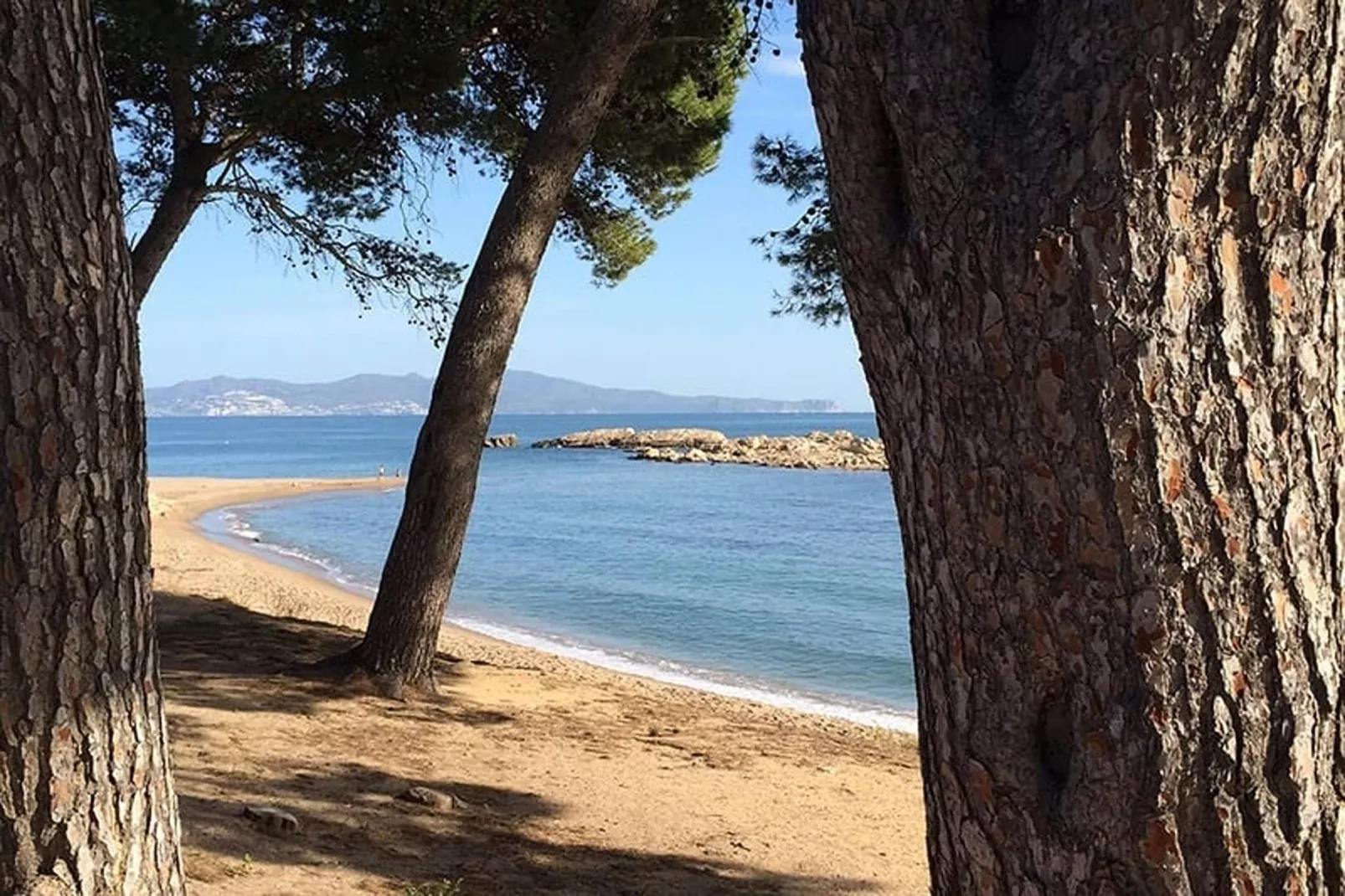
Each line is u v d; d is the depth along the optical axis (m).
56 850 2.39
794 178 8.80
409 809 5.64
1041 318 1.63
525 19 9.62
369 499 47.25
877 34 1.79
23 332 2.32
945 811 1.85
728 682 14.55
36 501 2.35
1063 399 1.62
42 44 2.33
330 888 4.38
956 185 1.71
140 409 2.59
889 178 1.86
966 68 1.74
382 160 10.52
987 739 1.74
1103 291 1.58
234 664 8.68
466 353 8.18
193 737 6.47
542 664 13.26
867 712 12.94
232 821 4.97
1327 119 1.58
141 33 8.60
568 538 32.78
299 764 6.19
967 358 1.71
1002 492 1.69
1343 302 1.64
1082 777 1.65
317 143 10.29
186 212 10.48
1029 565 1.67
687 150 10.82
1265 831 1.58
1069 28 1.65
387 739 7.04
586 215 11.71
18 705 2.35
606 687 10.81
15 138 2.30
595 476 64.62
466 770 6.59
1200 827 1.58
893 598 22.34
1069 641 1.65
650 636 18.08
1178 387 1.58
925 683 1.88
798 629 18.84
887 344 1.88
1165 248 1.57
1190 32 1.53
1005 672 1.72
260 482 56.09
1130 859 1.61
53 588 2.37
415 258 11.52
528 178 8.00
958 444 1.74
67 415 2.38
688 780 7.09
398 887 4.53
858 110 1.85
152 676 2.62
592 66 7.89
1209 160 1.57
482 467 73.94
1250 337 1.59
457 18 9.23
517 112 10.41
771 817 6.46
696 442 105.44
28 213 2.32
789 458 74.62
